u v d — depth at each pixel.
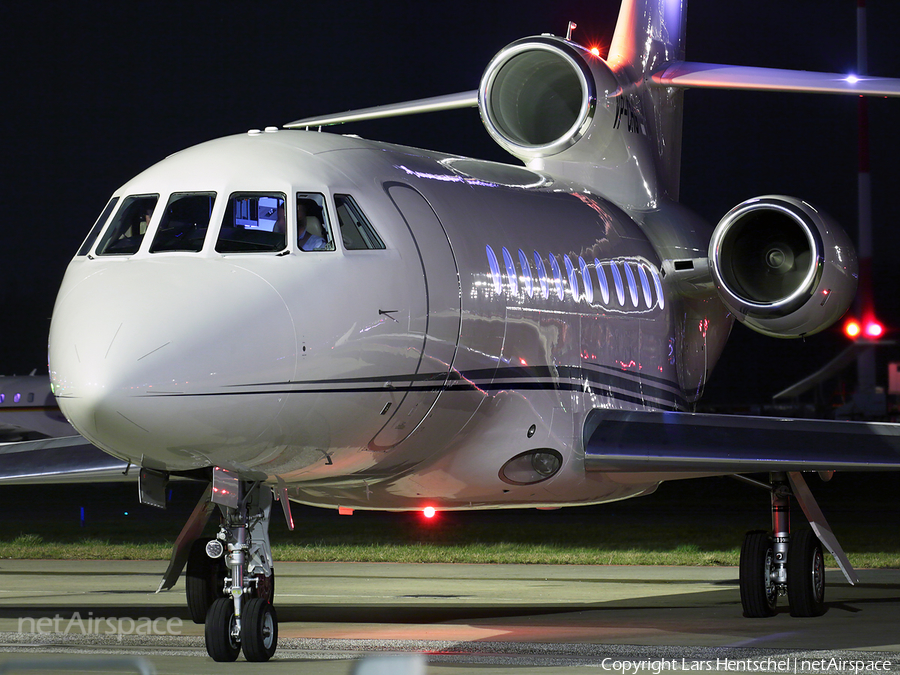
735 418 40.44
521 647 34.34
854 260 42.91
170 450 29.44
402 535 78.00
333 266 31.58
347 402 31.42
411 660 31.98
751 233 44.56
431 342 33.88
